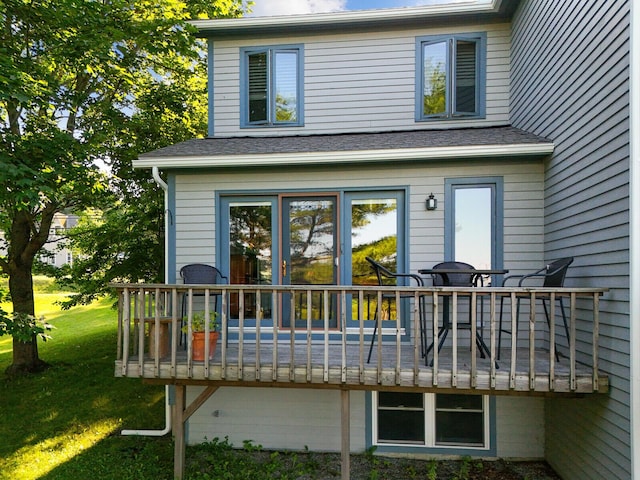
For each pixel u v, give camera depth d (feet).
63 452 15.78
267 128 20.03
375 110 19.42
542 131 15.30
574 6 12.58
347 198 16.75
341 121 19.60
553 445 14.43
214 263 17.04
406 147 15.43
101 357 29.68
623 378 10.00
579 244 12.42
